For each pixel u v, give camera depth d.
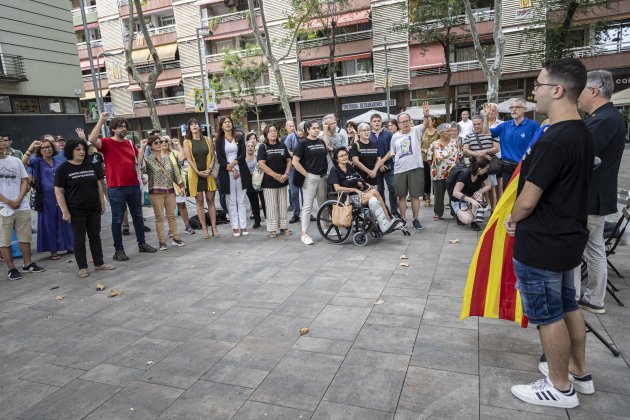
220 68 33.94
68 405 2.91
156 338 3.83
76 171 5.81
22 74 18.30
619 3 23.11
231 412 2.70
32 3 18.80
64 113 20.67
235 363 3.29
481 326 3.65
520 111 5.85
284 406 2.73
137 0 14.68
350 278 5.05
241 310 4.32
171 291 5.05
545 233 2.40
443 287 4.58
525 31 20.22
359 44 29.59
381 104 29.95
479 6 26.62
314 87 31.16
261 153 7.24
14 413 2.86
